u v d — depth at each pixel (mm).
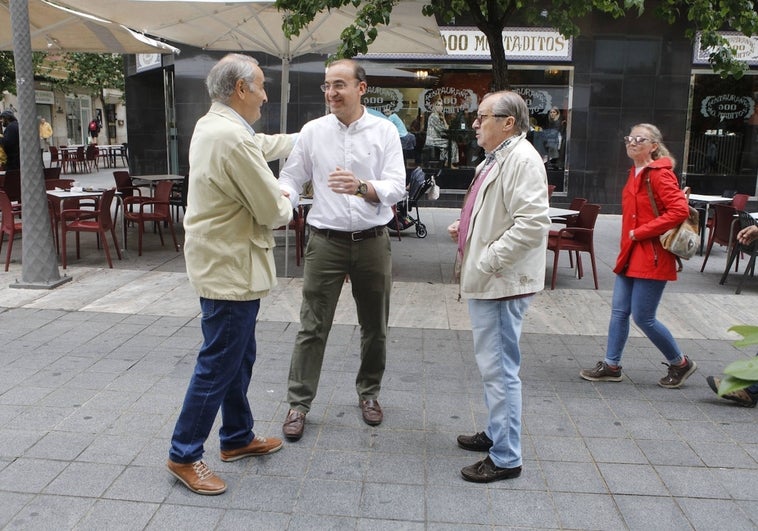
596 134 13047
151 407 3941
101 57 22516
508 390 3145
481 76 13195
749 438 3713
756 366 1466
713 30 6918
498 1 7340
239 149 2762
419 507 2984
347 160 3492
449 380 4520
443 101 13328
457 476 3256
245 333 3010
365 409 3834
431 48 8992
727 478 3275
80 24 8234
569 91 12945
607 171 13141
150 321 5711
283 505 2980
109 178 20359
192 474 3053
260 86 2932
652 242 4203
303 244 8672
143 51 9719
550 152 13227
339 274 3590
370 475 3254
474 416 3941
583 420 3926
